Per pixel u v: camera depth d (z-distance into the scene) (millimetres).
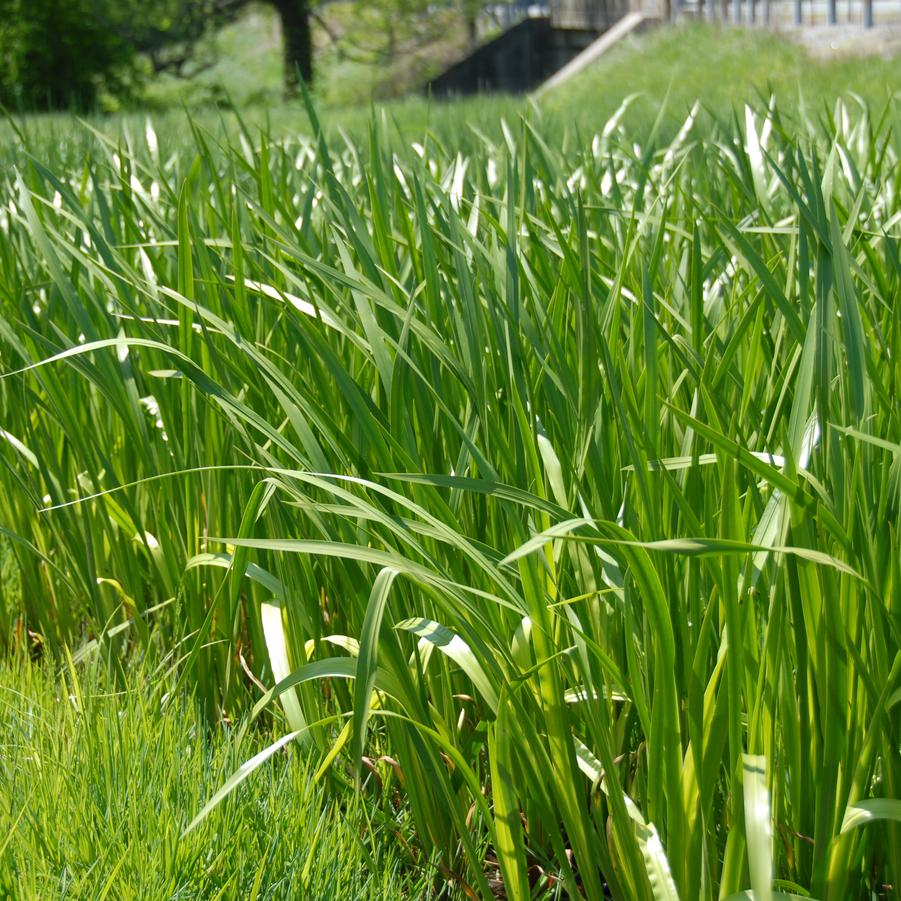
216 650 2264
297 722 1741
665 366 1910
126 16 28266
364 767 1986
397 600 1754
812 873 1408
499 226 1958
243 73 40375
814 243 1482
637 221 2184
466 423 1820
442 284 2037
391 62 35500
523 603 1483
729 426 1622
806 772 1438
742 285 2344
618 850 1471
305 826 1665
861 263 2102
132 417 2178
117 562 2502
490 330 1818
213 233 2650
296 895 1528
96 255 2525
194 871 1534
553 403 1698
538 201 2594
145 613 2283
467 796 1858
